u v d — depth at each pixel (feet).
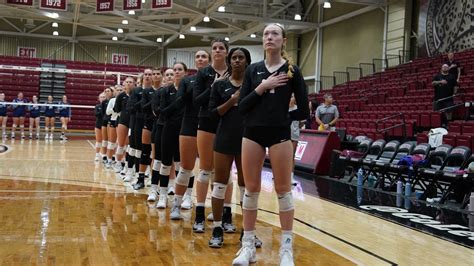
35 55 95.96
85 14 76.07
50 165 33.30
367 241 14.97
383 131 38.68
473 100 38.99
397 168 25.75
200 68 15.33
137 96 24.91
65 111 61.87
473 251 14.14
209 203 20.42
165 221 16.48
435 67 51.70
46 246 12.87
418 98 45.44
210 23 96.02
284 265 11.13
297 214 19.13
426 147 26.84
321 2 67.41
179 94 15.87
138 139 25.02
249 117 11.43
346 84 65.05
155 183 20.39
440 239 15.52
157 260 11.97
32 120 61.21
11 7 71.82
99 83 79.00
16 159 36.47
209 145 14.70
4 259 11.58
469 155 23.45
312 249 13.75
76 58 98.17
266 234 15.37
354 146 34.22
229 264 11.82
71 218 16.48
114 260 11.83
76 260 11.70
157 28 84.38
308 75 82.69
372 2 64.69
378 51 66.33
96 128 36.99
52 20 82.07
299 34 85.71
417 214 19.80
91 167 32.89
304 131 37.37
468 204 21.62
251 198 11.63
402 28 62.13
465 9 53.01
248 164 11.44
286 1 79.00
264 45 11.51
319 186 27.94
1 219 15.94
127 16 70.95
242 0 77.82
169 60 101.50
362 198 23.70
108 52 99.50
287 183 11.31
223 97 13.33
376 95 52.42
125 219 16.62
